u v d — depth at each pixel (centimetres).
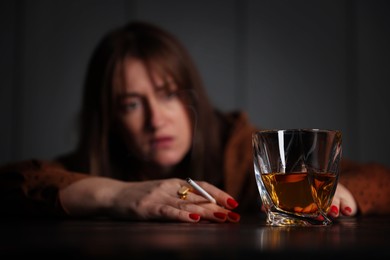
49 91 214
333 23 237
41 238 35
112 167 111
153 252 28
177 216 56
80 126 114
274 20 232
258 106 229
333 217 60
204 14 227
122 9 221
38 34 215
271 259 28
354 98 238
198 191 57
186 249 28
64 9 217
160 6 224
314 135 50
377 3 241
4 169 77
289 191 50
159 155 106
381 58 241
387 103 240
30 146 211
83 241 33
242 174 111
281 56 232
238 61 228
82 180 68
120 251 28
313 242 33
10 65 212
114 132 110
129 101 104
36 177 71
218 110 122
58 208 65
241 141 114
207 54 226
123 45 105
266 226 49
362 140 238
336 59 236
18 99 212
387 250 29
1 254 28
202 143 112
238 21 229
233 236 37
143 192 60
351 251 28
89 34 218
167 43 106
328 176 51
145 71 103
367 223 56
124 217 61
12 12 213
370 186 73
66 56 216
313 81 234
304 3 235
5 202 71
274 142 51
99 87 106
